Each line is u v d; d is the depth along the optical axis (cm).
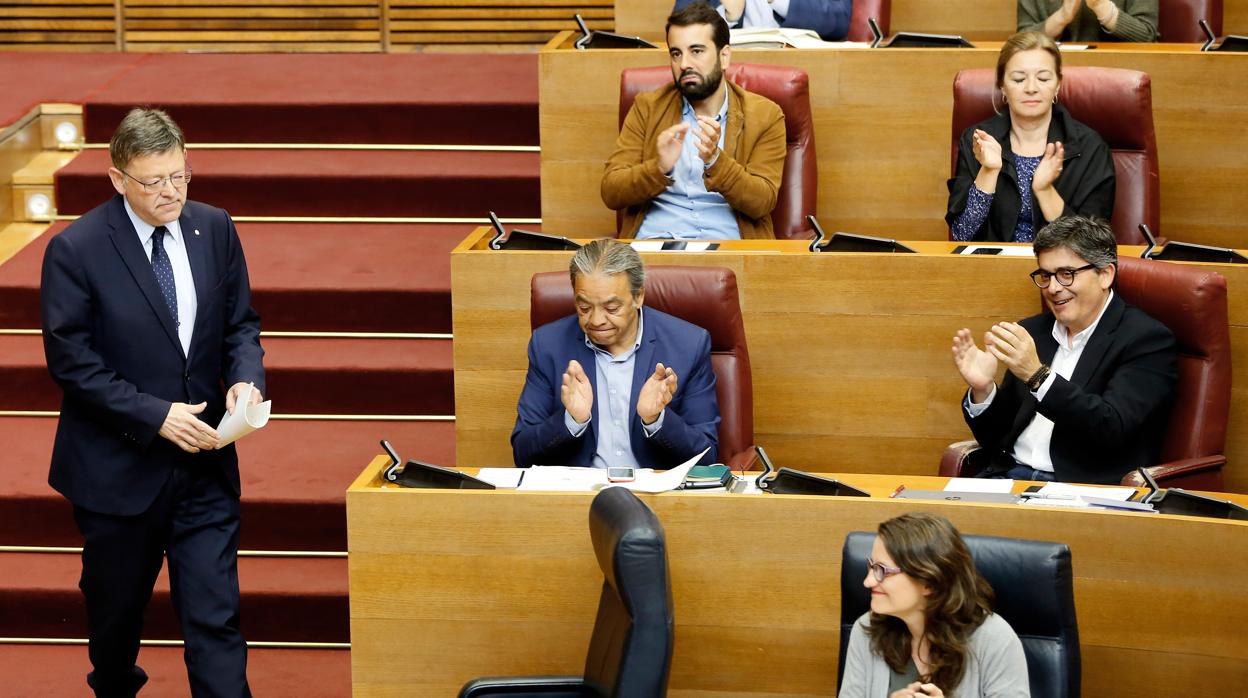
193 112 2286
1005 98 1678
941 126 1884
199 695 1282
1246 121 1825
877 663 1042
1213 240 1862
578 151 1939
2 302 1945
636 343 1403
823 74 1888
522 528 1211
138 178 1219
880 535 1020
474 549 1218
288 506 1642
